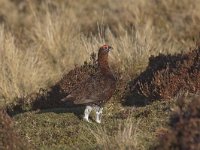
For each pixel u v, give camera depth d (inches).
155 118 1077.8
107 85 1093.1
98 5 2046.0
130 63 1448.1
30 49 1637.6
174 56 1376.7
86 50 1542.8
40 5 2113.7
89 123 1091.3
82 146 989.8
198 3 1835.6
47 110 1214.3
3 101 1378.0
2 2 2193.7
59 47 1625.2
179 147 765.9
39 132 1061.1
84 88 1091.3
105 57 1109.1
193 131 760.3
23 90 1419.8
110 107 1222.9
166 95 1182.9
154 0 1898.4
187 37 1689.2
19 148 904.9
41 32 1710.1
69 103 1235.2
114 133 1017.5
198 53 1277.1
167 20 1811.0
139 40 1556.3
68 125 1096.8
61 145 1005.8
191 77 1202.0
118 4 1993.1
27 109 1305.4
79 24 1899.6
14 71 1451.8
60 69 1535.4
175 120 810.2
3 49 1533.0
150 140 962.7
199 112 790.5
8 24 2010.3
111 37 1596.9
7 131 899.4
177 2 1857.8
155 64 1358.3
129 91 1286.9
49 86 1437.0
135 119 1091.9
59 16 1845.5
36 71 1470.2
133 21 1830.7
